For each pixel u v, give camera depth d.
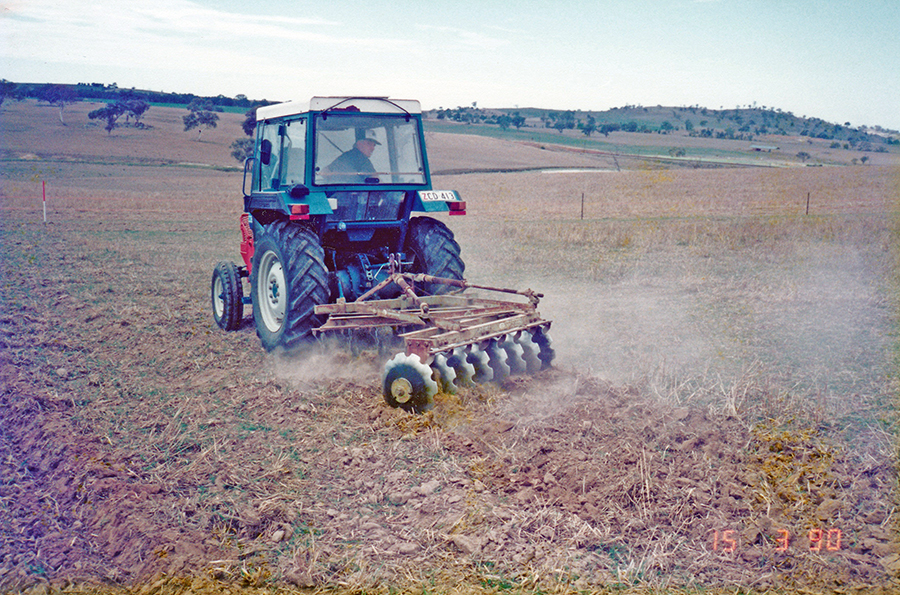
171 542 3.41
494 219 25.25
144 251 15.41
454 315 6.04
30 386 5.76
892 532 3.52
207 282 11.31
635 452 4.36
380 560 3.30
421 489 3.96
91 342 7.32
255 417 5.14
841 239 16.53
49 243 16.36
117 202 31.70
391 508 3.79
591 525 3.61
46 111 126.44
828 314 8.73
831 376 6.09
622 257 14.21
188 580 3.15
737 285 10.81
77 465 4.27
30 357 6.66
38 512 3.79
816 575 3.19
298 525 3.62
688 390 5.70
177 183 52.06
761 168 79.56
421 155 7.11
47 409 5.29
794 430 4.77
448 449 4.56
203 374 6.23
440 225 7.19
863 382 5.89
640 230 18.81
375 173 6.77
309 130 6.43
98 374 6.20
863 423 4.93
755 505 3.80
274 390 5.68
